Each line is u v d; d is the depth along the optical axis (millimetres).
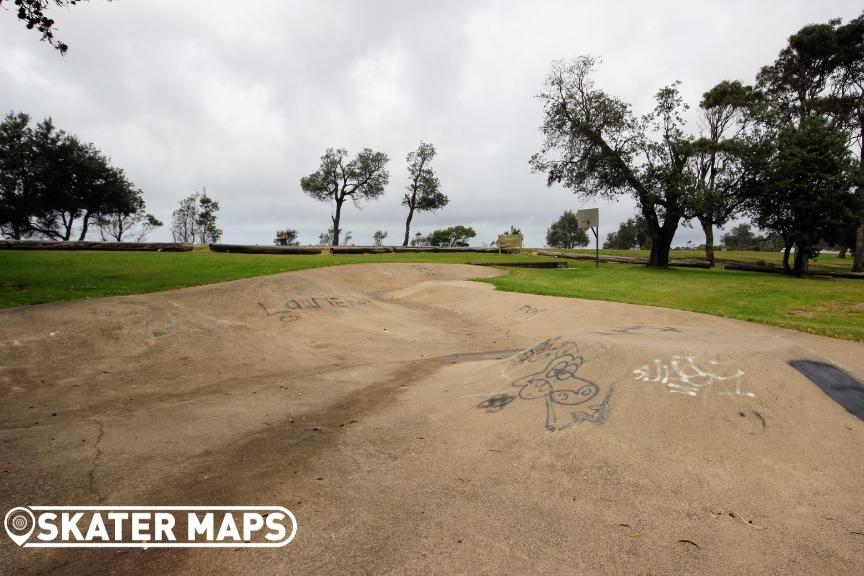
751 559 3033
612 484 3918
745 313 13352
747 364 5273
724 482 3873
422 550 3174
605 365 5660
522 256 34469
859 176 22062
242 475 4328
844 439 4383
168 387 7289
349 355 9820
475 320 13773
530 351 7105
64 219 42281
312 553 3170
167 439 5176
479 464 4402
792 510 3543
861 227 28047
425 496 3883
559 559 3057
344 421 5848
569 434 4711
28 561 3098
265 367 8664
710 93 34094
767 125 24719
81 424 5574
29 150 37875
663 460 4180
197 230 54594
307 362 9148
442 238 62344
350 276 19250
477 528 3408
